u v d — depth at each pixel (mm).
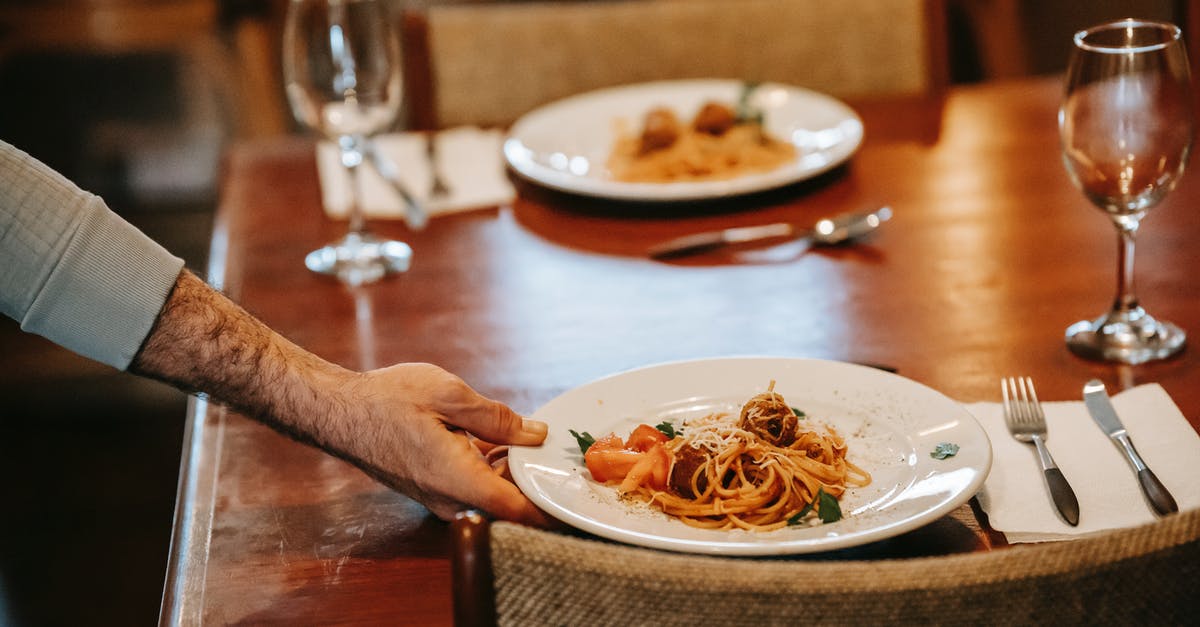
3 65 3602
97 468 2910
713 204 1545
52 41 3301
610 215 1540
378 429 897
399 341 1222
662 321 1225
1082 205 1427
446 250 1459
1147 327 1090
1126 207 1060
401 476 900
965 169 1581
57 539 2635
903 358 1101
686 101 1847
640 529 800
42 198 924
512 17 2051
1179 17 1887
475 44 2047
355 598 810
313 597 813
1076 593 524
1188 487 845
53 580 2490
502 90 2061
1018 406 974
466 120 2066
